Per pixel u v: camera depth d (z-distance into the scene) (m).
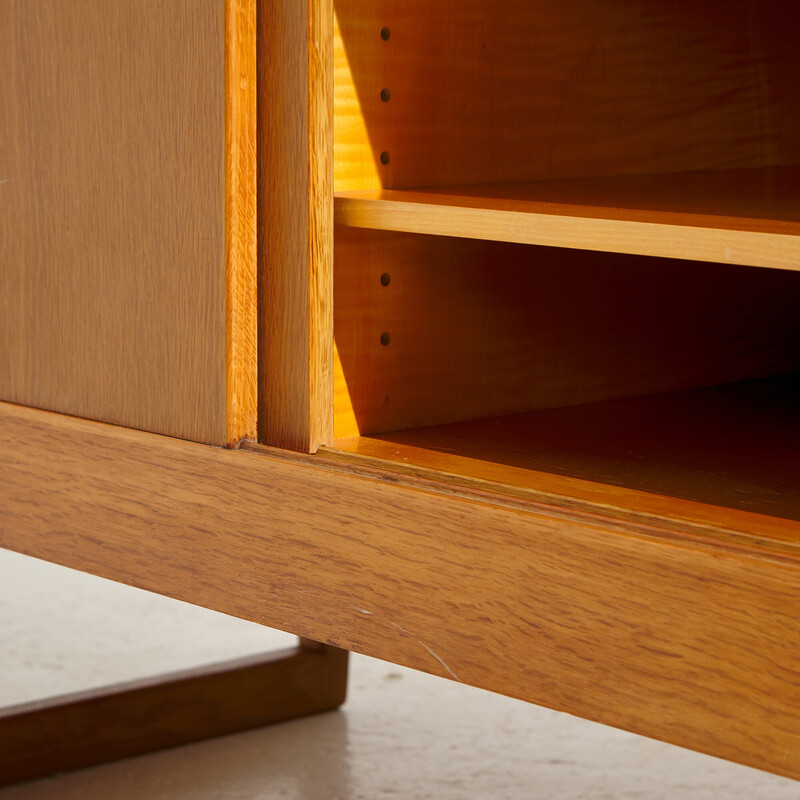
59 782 1.33
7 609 1.84
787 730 0.61
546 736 1.47
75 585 1.97
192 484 0.85
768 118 1.32
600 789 1.32
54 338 0.93
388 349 0.90
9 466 0.96
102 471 0.90
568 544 0.68
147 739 1.41
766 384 1.20
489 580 0.72
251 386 0.83
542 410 1.03
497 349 0.99
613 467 0.84
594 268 1.07
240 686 1.47
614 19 1.11
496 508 0.71
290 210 0.80
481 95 0.97
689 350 1.17
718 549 0.64
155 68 0.83
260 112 0.81
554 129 1.06
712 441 0.94
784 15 1.32
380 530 0.76
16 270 0.94
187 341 0.84
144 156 0.85
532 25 1.01
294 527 0.80
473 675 0.73
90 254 0.89
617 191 0.96
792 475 0.83
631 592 0.66
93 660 1.64
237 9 0.78
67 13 0.87
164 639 1.73
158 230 0.85
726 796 1.31
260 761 1.39
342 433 0.88
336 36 0.83
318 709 1.54
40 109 0.90
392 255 0.89
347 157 0.86
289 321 0.82
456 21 0.93
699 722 0.64
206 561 0.85
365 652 0.78
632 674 0.67
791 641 0.61
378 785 1.32
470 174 0.97
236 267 0.81
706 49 1.23
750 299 1.22
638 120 1.15
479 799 1.29
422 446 0.87
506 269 0.99
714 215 0.76
